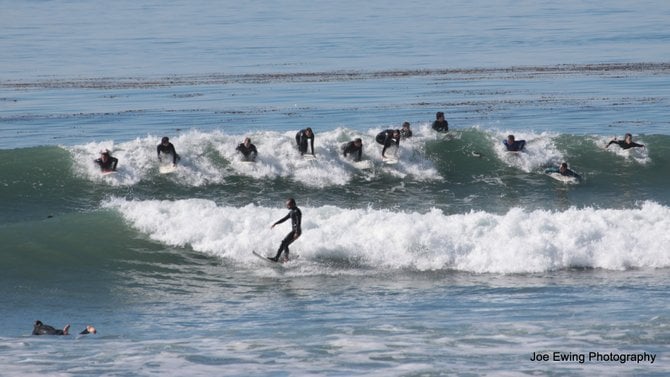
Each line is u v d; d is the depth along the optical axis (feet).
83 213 323.98
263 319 240.12
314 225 304.91
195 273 288.30
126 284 278.26
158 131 545.85
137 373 185.88
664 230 302.45
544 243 292.61
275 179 402.52
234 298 264.52
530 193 391.86
